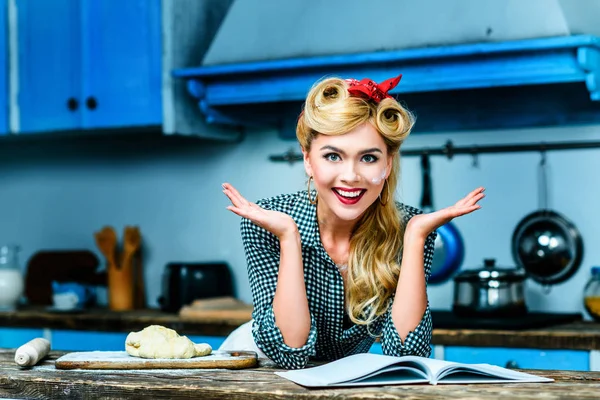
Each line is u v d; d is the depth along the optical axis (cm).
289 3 345
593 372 169
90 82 375
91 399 162
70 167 433
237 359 179
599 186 334
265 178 389
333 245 195
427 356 184
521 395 142
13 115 393
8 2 393
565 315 322
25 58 390
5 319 376
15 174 446
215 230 399
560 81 293
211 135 376
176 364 177
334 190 175
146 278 412
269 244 190
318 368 167
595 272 322
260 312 189
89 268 420
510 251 346
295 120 380
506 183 347
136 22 366
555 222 337
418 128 361
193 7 370
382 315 193
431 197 357
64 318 364
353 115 169
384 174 176
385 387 151
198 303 357
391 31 320
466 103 346
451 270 354
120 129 375
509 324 296
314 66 325
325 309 193
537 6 298
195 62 369
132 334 186
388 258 192
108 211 423
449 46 302
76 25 379
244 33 348
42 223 439
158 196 412
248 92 341
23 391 168
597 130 334
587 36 282
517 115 345
